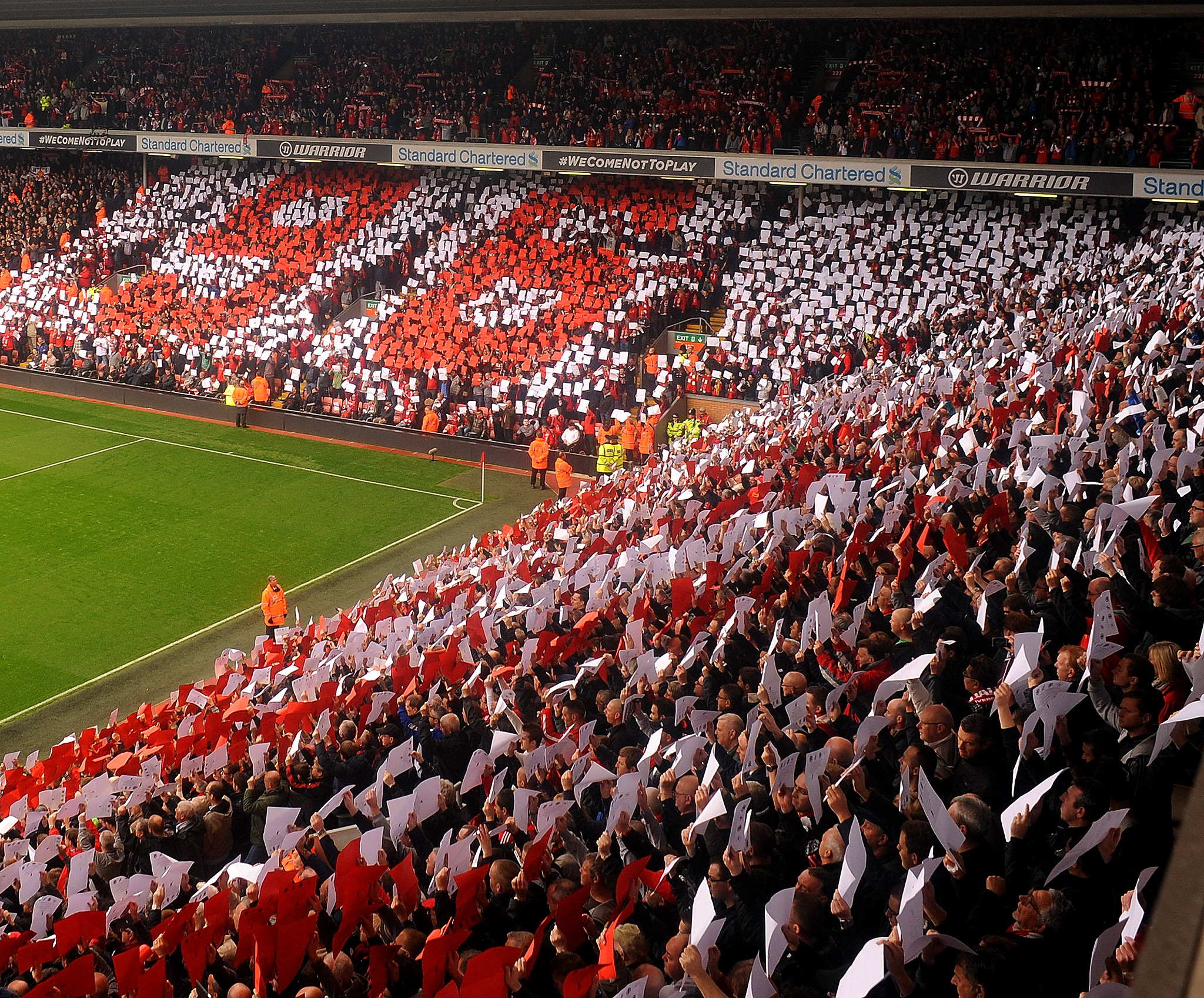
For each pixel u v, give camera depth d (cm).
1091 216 4112
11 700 2323
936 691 923
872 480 1554
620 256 4703
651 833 881
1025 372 2208
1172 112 3841
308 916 827
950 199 4388
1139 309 2450
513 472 3956
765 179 4288
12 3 5497
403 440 4156
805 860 811
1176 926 130
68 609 2762
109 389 4703
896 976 609
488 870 846
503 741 1102
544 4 4612
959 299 3900
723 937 748
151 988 847
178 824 1241
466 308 4644
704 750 930
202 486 3694
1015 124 4062
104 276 5534
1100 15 3919
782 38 4850
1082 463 1423
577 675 1327
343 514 3497
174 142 5466
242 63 5809
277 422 4362
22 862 1234
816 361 3775
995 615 1077
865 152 4150
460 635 1620
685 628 1370
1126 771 719
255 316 4934
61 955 974
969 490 1495
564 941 762
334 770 1312
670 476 2461
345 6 4934
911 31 4625
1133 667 756
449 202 5188
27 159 6344
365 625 1909
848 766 842
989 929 645
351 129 5134
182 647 2591
